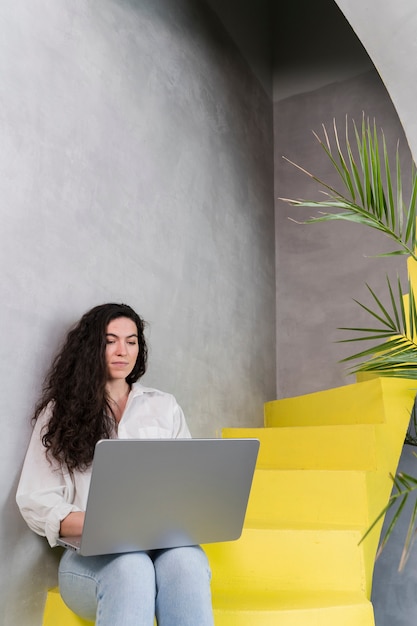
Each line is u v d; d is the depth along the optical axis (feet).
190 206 9.71
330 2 14.75
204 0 11.43
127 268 7.77
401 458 11.43
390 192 5.77
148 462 4.36
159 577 4.69
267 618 5.33
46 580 5.92
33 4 6.50
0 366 5.61
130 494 4.36
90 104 7.34
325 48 14.52
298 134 14.25
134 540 4.56
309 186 13.75
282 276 13.41
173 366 8.68
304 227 13.50
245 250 11.85
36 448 5.59
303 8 15.08
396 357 5.92
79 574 4.75
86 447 5.56
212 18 11.72
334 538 6.20
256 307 12.07
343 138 13.67
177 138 9.53
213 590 6.21
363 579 6.09
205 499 4.79
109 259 7.40
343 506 6.88
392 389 8.03
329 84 14.24
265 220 13.20
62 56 6.90
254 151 13.05
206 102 10.85
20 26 6.27
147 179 8.49
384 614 11.01
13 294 5.83
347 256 12.86
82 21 7.37
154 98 8.96
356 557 6.14
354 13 7.64
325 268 13.03
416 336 8.78
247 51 13.47
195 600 4.50
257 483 7.37
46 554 5.94
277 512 7.21
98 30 7.70
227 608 5.40
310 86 14.46
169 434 6.20
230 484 4.89
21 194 6.04
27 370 5.92
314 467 8.16
